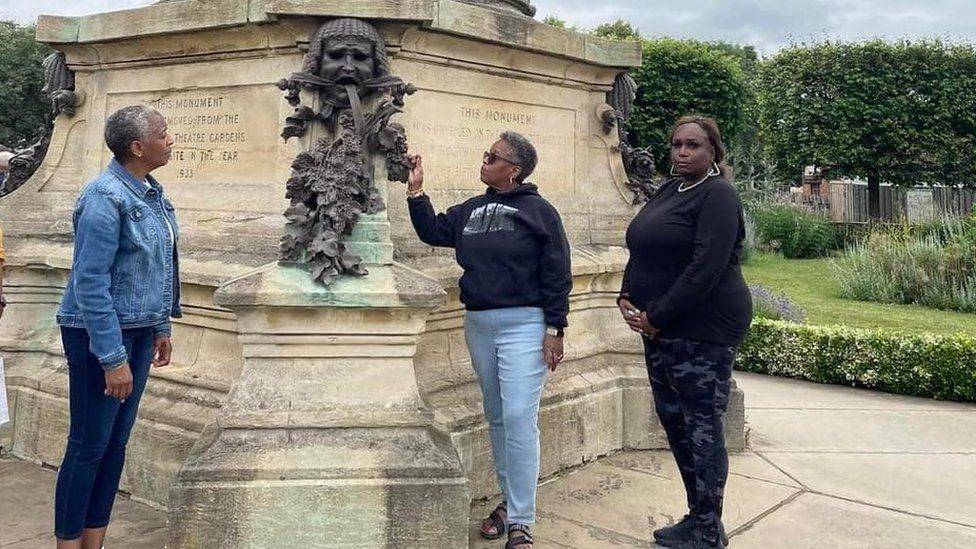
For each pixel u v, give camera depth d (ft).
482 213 11.12
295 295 10.21
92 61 15.66
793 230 74.18
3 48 95.14
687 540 11.64
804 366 25.80
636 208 17.66
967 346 22.77
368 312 10.52
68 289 9.88
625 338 17.08
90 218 9.14
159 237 9.98
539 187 15.92
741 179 87.66
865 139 85.25
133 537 11.51
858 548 11.98
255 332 10.50
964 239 45.70
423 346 13.24
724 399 11.21
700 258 10.64
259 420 10.23
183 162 14.43
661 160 79.00
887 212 90.63
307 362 10.62
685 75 78.64
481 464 13.17
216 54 13.70
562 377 15.40
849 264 50.44
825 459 16.66
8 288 15.37
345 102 11.29
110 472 10.26
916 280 44.88
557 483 14.39
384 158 11.41
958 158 82.33
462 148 14.23
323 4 11.49
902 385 23.81
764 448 17.40
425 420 10.62
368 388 10.66
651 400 16.44
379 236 11.07
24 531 11.60
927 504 14.05
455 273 13.25
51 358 15.08
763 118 91.97
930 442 18.29
